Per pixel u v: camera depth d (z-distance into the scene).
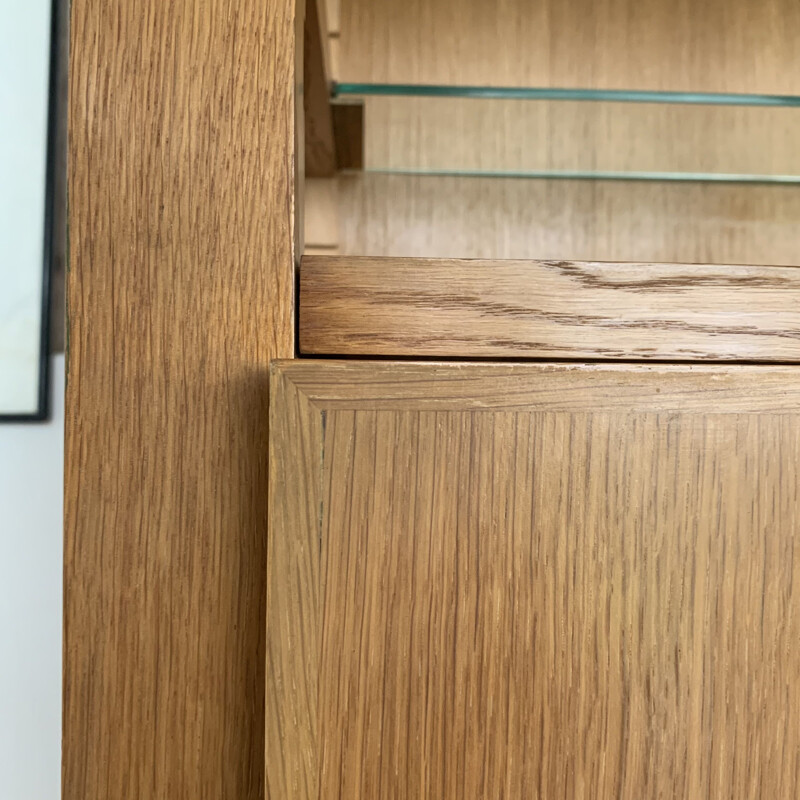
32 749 0.72
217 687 0.30
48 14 0.73
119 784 0.30
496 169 0.74
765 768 0.29
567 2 0.76
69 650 0.30
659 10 0.76
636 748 0.29
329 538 0.29
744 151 0.73
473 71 0.75
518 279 0.32
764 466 0.29
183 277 0.31
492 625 0.29
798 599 0.29
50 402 0.72
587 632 0.29
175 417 0.31
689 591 0.29
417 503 0.29
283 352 0.31
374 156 0.74
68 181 0.31
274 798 0.28
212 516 0.30
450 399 0.29
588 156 0.73
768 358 0.32
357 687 0.28
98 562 0.30
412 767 0.28
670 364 0.32
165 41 0.32
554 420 0.29
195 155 0.31
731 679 0.29
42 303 0.72
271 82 0.32
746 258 0.76
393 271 0.32
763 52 0.76
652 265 0.32
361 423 0.29
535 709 0.29
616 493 0.29
